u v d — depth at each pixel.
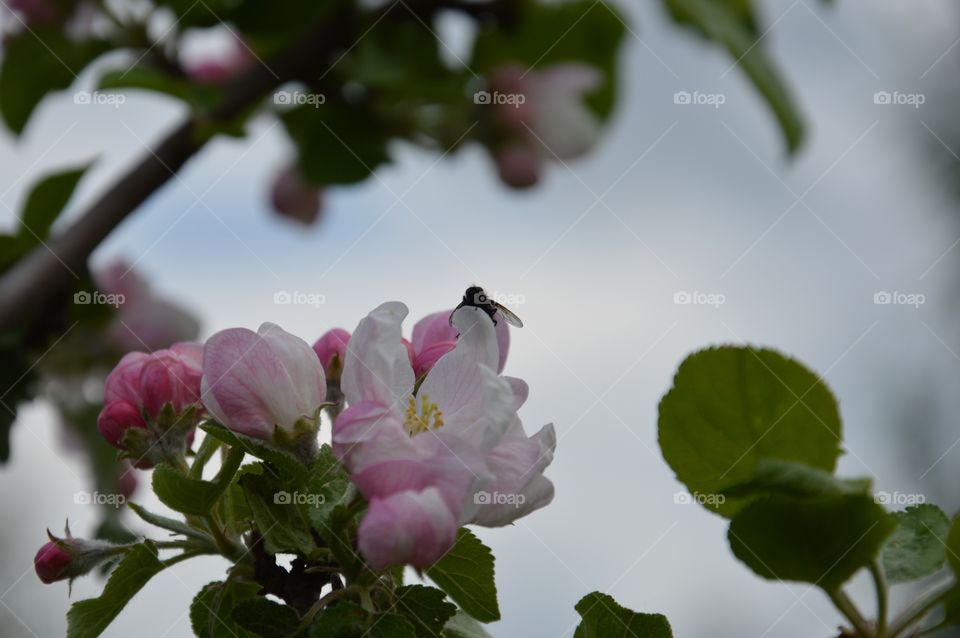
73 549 0.62
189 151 0.82
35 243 0.84
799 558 0.56
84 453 0.96
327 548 0.58
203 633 0.59
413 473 0.56
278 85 0.92
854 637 0.57
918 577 0.57
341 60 0.95
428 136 1.01
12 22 0.95
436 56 0.99
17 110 0.98
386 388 0.57
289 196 1.09
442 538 0.55
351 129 0.98
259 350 0.59
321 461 0.58
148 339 1.00
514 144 1.03
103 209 0.82
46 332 0.82
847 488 0.55
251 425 0.59
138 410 0.62
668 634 0.57
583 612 0.58
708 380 0.58
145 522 0.60
